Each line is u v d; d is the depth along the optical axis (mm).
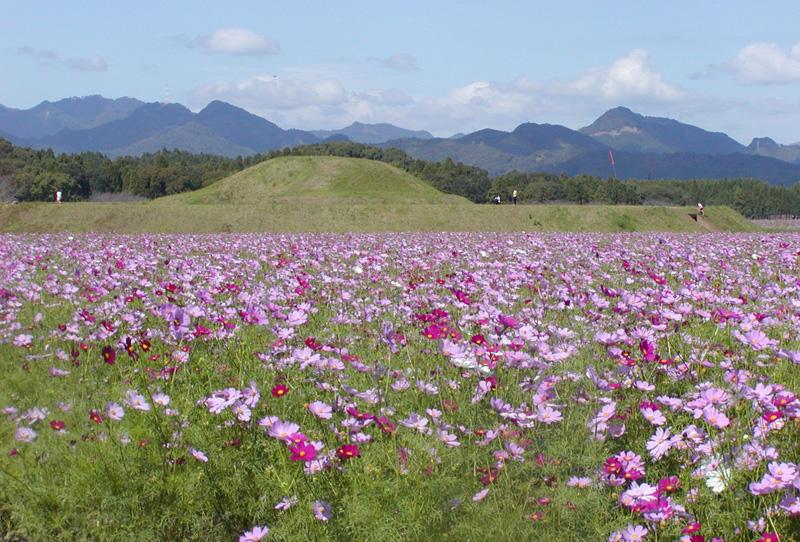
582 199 143125
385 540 3756
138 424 4773
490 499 3922
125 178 129625
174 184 128750
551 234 34312
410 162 155750
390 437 4582
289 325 6652
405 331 7062
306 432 4598
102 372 6344
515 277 11164
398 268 14898
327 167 104812
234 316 7969
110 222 42781
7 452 4523
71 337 7020
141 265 13641
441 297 9461
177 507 4203
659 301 7875
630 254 17438
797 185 162125
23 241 24828
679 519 3711
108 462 4379
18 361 6469
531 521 3744
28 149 126812
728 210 55656
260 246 22562
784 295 9625
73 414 5039
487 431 4430
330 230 45000
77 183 111375
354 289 10797
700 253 17828
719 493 3906
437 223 47156
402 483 3982
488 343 5543
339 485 4148
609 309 8320
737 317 6723
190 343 6605
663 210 51594
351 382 5527
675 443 4164
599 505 3834
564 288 9789
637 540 3537
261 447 4688
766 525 3557
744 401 4523
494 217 48312
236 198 98125
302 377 5395
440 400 5125
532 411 4617
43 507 4176
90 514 4105
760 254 17422
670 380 5480
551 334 6215
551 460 4168
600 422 4430
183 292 9672
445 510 3957
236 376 5832
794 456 4156
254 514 4207
